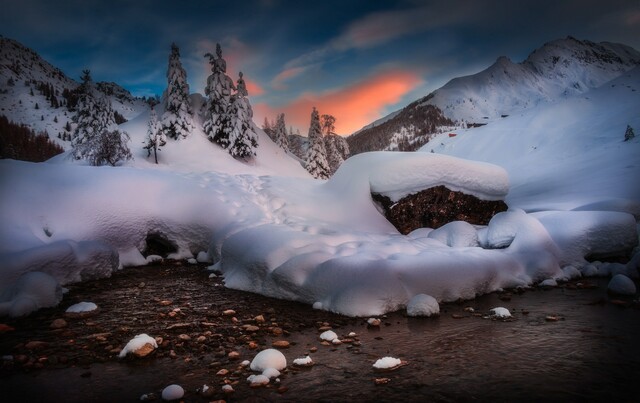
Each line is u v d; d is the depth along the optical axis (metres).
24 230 11.32
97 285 10.91
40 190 12.95
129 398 4.62
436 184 16.38
